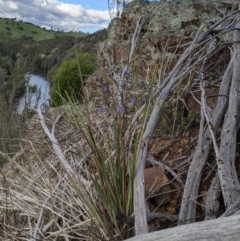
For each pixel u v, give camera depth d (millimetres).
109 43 4055
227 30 2457
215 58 3041
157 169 2410
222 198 2074
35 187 2453
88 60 5660
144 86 2918
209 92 2877
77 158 2787
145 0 3893
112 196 1987
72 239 2121
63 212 2180
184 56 2357
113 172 2049
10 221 2375
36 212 2338
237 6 3330
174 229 1558
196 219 2113
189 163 2428
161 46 3398
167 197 2289
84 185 2221
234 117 2123
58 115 3596
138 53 3561
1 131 4883
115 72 3287
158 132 2805
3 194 2594
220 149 2055
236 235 1432
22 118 5191
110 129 2678
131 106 2701
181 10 3510
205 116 2125
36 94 5488
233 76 2266
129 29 3773
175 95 2922
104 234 1978
